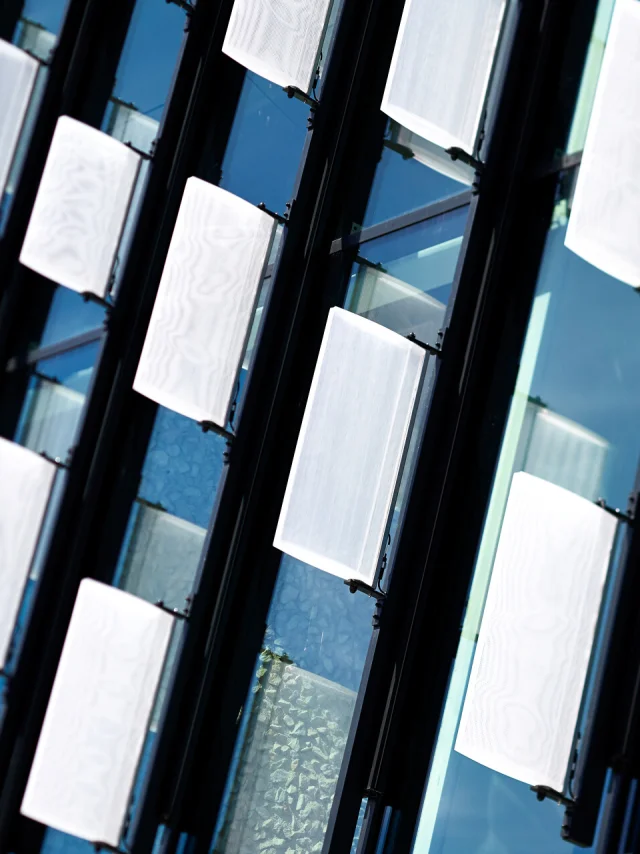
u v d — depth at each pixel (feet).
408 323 16.61
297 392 17.21
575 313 15.24
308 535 15.85
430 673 15.57
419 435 16.06
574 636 14.20
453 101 16.14
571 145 15.71
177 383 16.67
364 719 15.39
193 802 16.51
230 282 16.80
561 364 15.20
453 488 15.78
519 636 14.43
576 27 16.06
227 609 16.52
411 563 15.80
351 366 16.08
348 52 17.79
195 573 16.75
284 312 17.31
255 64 17.13
